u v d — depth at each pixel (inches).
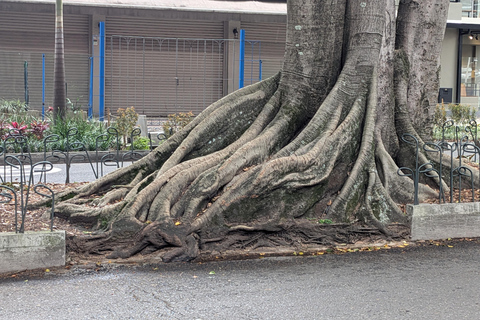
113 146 671.1
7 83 1042.1
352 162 312.5
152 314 184.2
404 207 312.3
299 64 340.5
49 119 775.1
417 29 389.4
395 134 363.9
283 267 239.6
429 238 286.5
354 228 280.7
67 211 280.7
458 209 289.7
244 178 275.9
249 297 201.2
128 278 222.2
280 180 279.0
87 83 1092.5
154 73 1137.4
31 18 1075.9
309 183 285.9
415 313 187.3
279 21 1107.3
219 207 267.0
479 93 1328.7
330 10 336.8
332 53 339.3
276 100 342.0
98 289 208.4
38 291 205.3
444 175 352.8
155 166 336.2
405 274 230.4
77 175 519.5
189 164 296.4
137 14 1057.5
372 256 257.8
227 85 1170.0
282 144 324.2
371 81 332.2
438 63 398.6
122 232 254.5
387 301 198.4
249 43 1170.6
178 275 227.0
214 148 331.3
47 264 232.8
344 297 202.1
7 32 1069.8
